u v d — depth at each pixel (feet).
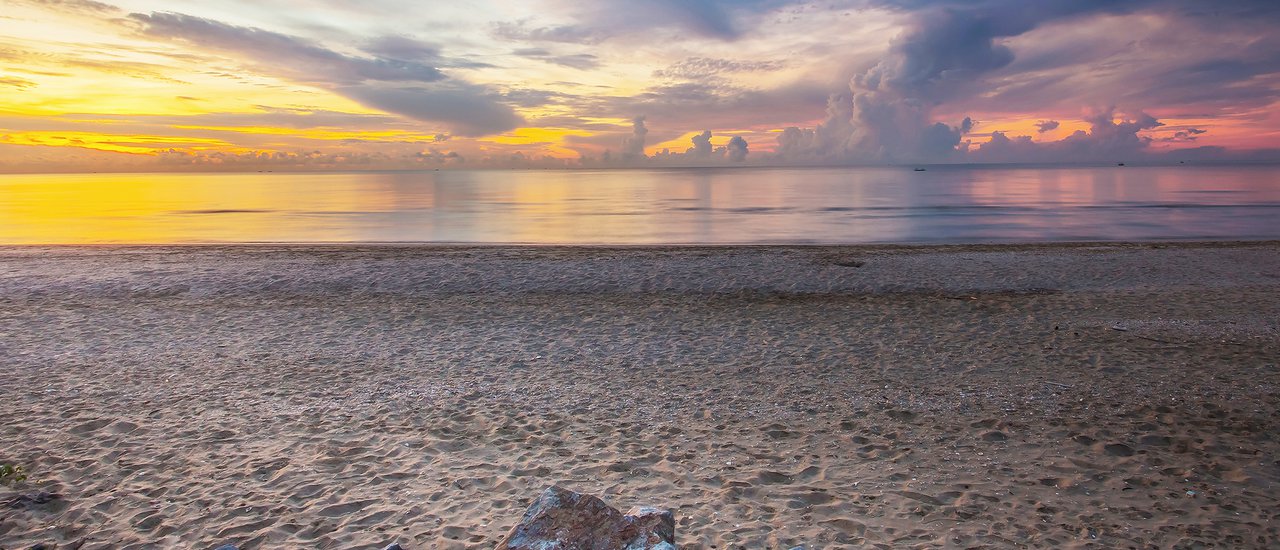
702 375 30.83
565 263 60.85
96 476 20.27
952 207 139.54
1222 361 31.81
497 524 17.29
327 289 50.65
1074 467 20.83
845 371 31.24
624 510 17.94
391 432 23.82
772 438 23.30
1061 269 56.75
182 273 56.59
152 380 30.01
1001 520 17.60
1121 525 17.33
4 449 22.26
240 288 50.98
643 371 31.42
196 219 119.85
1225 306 43.09
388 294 49.01
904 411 25.79
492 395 27.99
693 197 195.93
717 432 23.86
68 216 126.31
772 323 40.32
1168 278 52.47
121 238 88.58
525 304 45.73
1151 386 28.43
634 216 125.70
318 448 22.36
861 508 18.20
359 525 17.24
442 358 33.65
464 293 49.24
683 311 43.50
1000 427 24.18
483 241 85.71
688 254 65.92
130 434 23.63
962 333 37.65
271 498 18.84
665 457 21.66
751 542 16.34
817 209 139.23
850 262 60.90
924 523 17.42
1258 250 65.36
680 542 16.33
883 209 136.46
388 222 114.11
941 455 21.79
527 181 450.30
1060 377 29.94
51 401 27.22
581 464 21.12
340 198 196.54
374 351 34.94
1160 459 21.34
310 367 32.12
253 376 30.68
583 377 30.55
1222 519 17.62
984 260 61.67
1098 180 302.66
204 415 25.58
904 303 45.27
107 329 39.45
